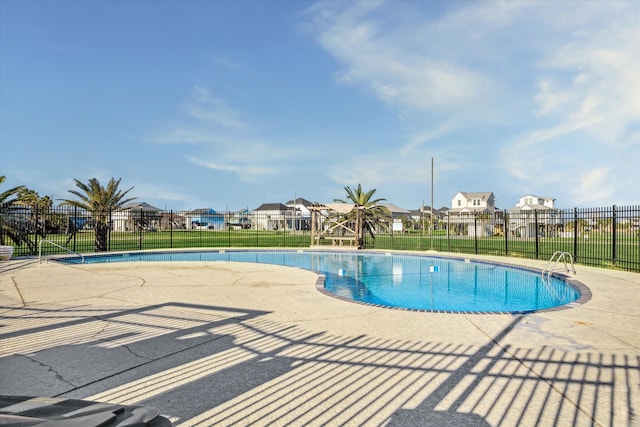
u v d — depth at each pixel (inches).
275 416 113.6
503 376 143.9
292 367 153.3
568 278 406.6
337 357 165.3
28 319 232.1
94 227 811.4
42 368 150.0
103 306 270.2
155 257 749.3
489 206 2753.4
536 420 111.6
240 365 155.4
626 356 166.1
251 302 286.4
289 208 3412.9
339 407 119.5
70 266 524.1
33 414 57.6
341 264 658.8
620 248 877.2
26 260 593.9
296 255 796.6
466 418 112.9
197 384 136.1
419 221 2822.3
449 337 195.6
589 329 211.3
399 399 125.1
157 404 120.4
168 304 278.1
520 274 520.7
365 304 279.6
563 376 143.8
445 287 450.3
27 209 713.6
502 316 242.7
